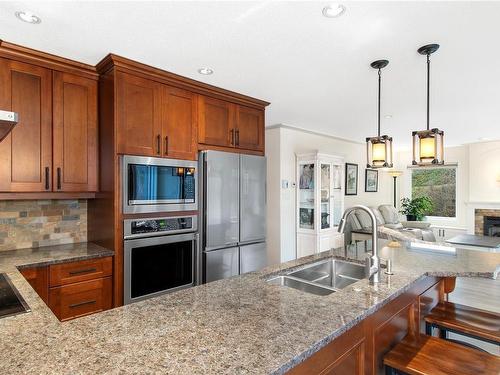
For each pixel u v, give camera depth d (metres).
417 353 1.45
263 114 3.56
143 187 2.47
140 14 1.77
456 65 2.50
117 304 2.34
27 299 1.38
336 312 1.21
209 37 2.05
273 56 2.34
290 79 2.81
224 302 1.31
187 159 2.79
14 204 2.49
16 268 1.94
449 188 7.34
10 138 2.16
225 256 2.96
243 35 2.03
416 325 1.84
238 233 3.09
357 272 2.11
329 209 5.26
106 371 0.80
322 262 2.17
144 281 2.47
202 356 0.88
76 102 2.45
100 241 2.56
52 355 0.88
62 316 2.15
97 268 2.29
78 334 1.01
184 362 0.85
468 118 4.29
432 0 1.65
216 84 2.93
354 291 1.47
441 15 1.79
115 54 2.29
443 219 7.38
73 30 1.95
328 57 2.35
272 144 5.04
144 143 2.51
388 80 2.85
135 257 2.43
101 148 2.54
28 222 2.54
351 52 2.27
